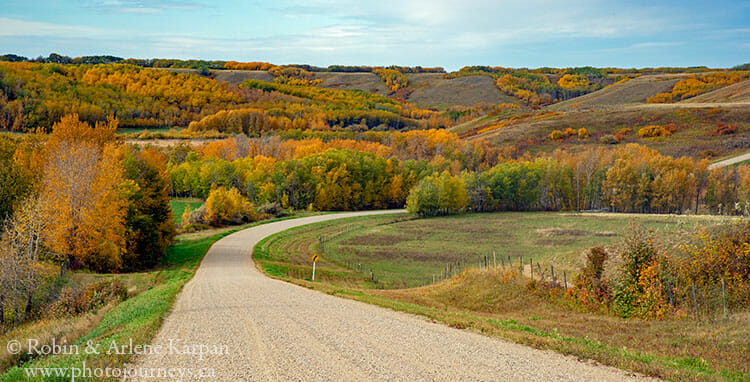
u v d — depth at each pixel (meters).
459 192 98.12
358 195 109.69
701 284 18.02
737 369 10.00
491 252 57.59
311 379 8.95
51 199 36.88
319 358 10.38
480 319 15.59
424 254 58.09
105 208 40.44
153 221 47.38
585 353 10.24
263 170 106.00
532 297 22.98
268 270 39.72
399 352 10.74
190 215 75.56
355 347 11.28
